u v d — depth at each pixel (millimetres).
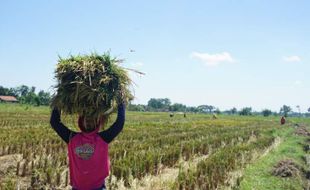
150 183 12078
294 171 15836
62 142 19047
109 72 4855
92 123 4684
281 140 29406
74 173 4539
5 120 35344
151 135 26641
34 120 37312
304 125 65000
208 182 12305
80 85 4668
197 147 19938
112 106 4719
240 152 18781
